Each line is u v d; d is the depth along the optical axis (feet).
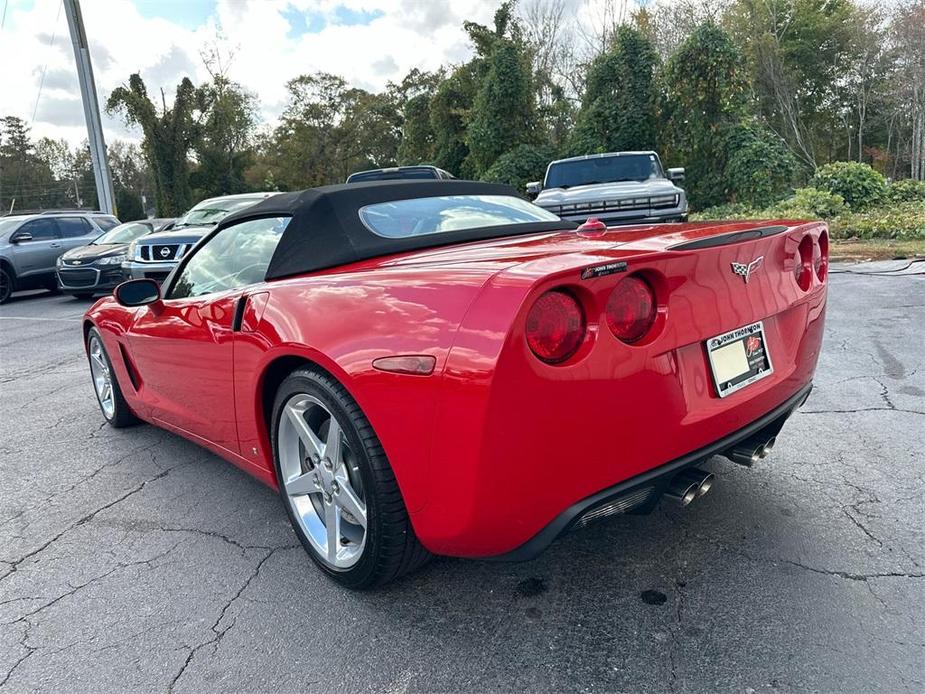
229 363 8.77
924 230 35.22
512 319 5.49
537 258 6.33
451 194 10.28
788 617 6.76
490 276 5.95
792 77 87.35
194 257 10.73
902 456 10.32
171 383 10.85
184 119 117.08
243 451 9.33
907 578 7.27
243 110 134.10
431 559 7.37
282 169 164.55
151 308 10.98
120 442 13.69
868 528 8.34
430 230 9.07
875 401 12.71
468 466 5.74
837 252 32.04
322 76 157.99
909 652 6.15
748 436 7.42
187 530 9.62
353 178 40.29
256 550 8.94
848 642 6.34
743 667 6.12
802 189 45.70
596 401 5.94
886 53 89.81
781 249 8.00
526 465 5.75
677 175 33.50
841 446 10.82
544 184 34.24
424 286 6.39
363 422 6.71
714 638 6.54
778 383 7.80
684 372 6.64
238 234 9.86
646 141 57.47
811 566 7.63
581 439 5.93
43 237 45.75
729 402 7.06
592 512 6.24
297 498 8.32
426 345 5.96
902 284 23.72
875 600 6.94
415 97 95.76
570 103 75.82
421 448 6.05
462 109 81.00
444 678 6.26
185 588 8.09
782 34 94.94
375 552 6.95
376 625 7.13
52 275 45.62
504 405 5.54
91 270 39.83
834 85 99.96
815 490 9.41
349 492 7.39
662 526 8.75
